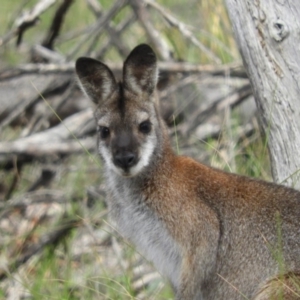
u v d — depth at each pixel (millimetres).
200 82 16172
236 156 14562
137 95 11766
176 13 19078
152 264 12180
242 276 11305
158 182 11617
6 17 20656
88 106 17031
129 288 12242
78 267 14062
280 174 11953
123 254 14016
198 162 11789
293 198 11250
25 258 14219
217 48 16984
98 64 11875
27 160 16016
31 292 12391
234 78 16156
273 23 12062
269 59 12078
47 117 16734
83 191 15281
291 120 11891
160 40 16906
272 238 11148
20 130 17312
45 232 14555
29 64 16531
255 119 15445
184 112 16719
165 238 11648
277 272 11023
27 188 16297
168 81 16531
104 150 11773
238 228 11367
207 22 17156
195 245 11422
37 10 16047
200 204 11477
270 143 12086
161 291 13117
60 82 16828
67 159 16344
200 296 11562
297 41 12000
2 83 17156
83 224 14445
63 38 18016
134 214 11859
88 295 12984
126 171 11430
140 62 11750
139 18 16828
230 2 12578
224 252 11422
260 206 11320
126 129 11570
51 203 15508
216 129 15617
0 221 15422
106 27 17094
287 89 11945
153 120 11734
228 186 11531
